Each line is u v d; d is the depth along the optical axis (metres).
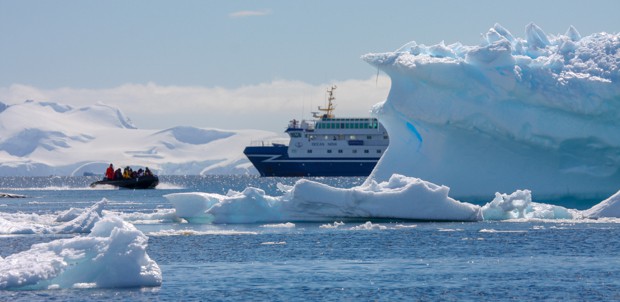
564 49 190.50
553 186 184.38
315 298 80.56
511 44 194.25
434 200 143.75
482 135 187.62
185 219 150.88
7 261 80.00
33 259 79.69
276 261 103.06
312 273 94.12
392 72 195.00
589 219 148.75
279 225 140.38
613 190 183.00
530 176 185.75
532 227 135.75
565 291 82.94
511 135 183.25
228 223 145.88
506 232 128.75
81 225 134.12
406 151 194.38
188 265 100.19
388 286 86.25
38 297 76.25
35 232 131.50
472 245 115.44
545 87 180.12
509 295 81.50
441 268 97.12
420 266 98.69
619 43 188.00
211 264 100.81
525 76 181.62
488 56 184.38
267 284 87.31
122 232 82.00
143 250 82.44
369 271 95.44
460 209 144.38
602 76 181.88
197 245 117.00
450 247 113.75
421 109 188.50
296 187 144.75
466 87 184.25
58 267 79.25
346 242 119.12
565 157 185.88
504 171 186.62
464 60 187.25
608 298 79.75
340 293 82.69
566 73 182.38
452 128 189.00
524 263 100.06
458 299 80.00
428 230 132.38
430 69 185.25
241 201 146.25
